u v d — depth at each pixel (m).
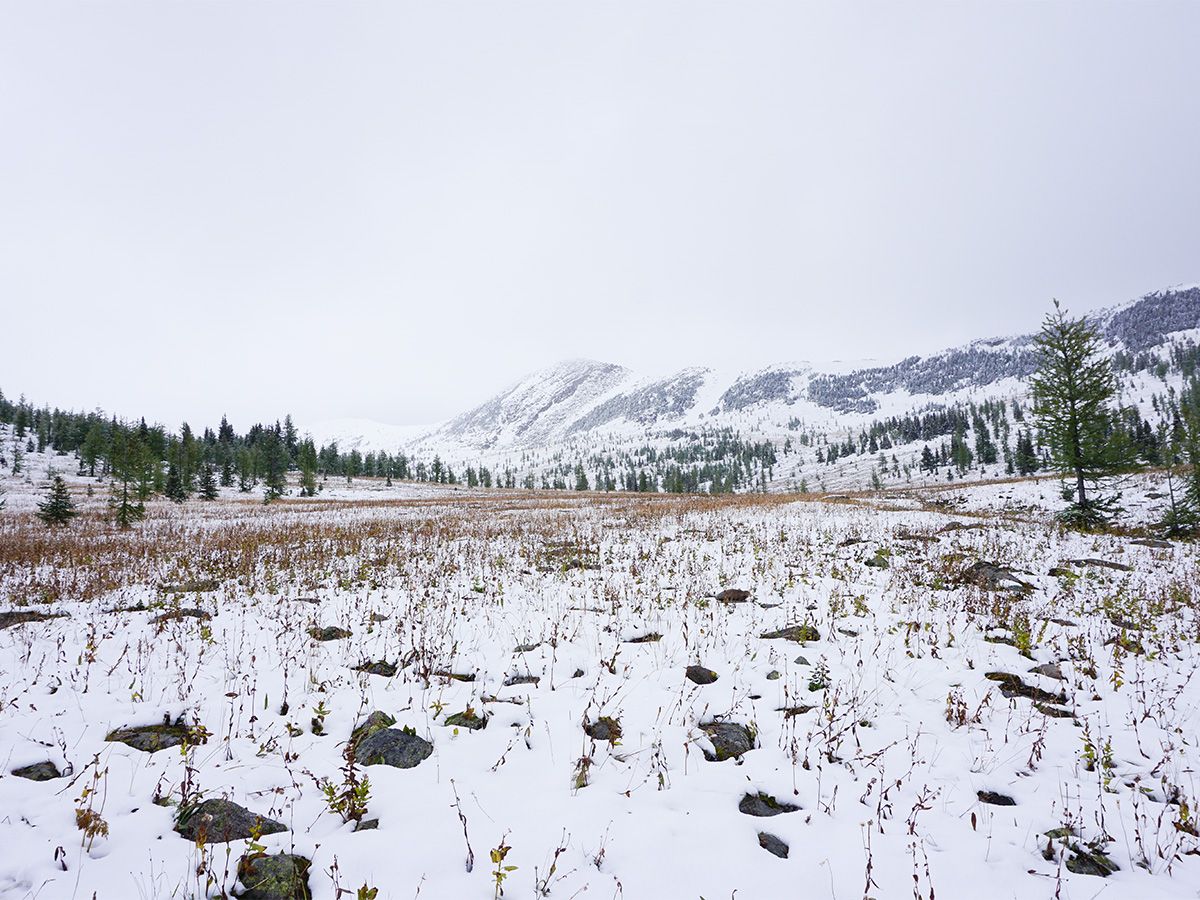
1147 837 3.91
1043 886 3.45
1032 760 4.77
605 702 5.43
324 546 16.44
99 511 36.03
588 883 3.28
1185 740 5.15
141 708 5.36
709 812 4.02
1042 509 25.30
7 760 4.37
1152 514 21.14
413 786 4.22
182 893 3.17
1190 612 8.98
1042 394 20.62
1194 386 130.88
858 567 11.70
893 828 3.94
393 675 6.31
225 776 4.34
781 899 3.25
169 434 83.19
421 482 108.94
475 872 3.34
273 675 6.31
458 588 10.40
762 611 8.74
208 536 20.12
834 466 188.38
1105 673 6.57
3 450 84.19
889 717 5.53
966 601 8.95
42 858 3.36
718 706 5.59
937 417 192.25
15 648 7.07
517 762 4.58
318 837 3.68
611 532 18.88
